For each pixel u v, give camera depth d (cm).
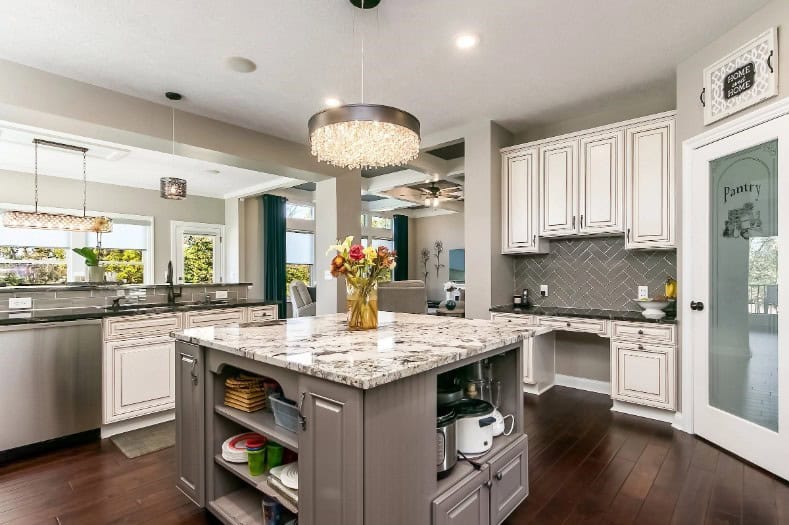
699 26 252
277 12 236
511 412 207
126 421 305
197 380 195
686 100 292
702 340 280
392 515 132
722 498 207
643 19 245
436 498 149
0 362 255
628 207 342
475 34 260
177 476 211
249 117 392
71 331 281
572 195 374
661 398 309
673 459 251
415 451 142
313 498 139
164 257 725
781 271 223
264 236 798
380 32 257
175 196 477
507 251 416
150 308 342
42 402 270
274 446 181
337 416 130
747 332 246
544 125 425
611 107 380
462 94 350
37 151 493
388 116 200
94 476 237
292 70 305
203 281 776
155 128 356
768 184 234
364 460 124
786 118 220
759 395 239
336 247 209
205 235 784
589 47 277
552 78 322
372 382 119
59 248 632
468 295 425
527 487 202
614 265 386
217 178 651
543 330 213
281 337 186
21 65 290
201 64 294
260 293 817
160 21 243
